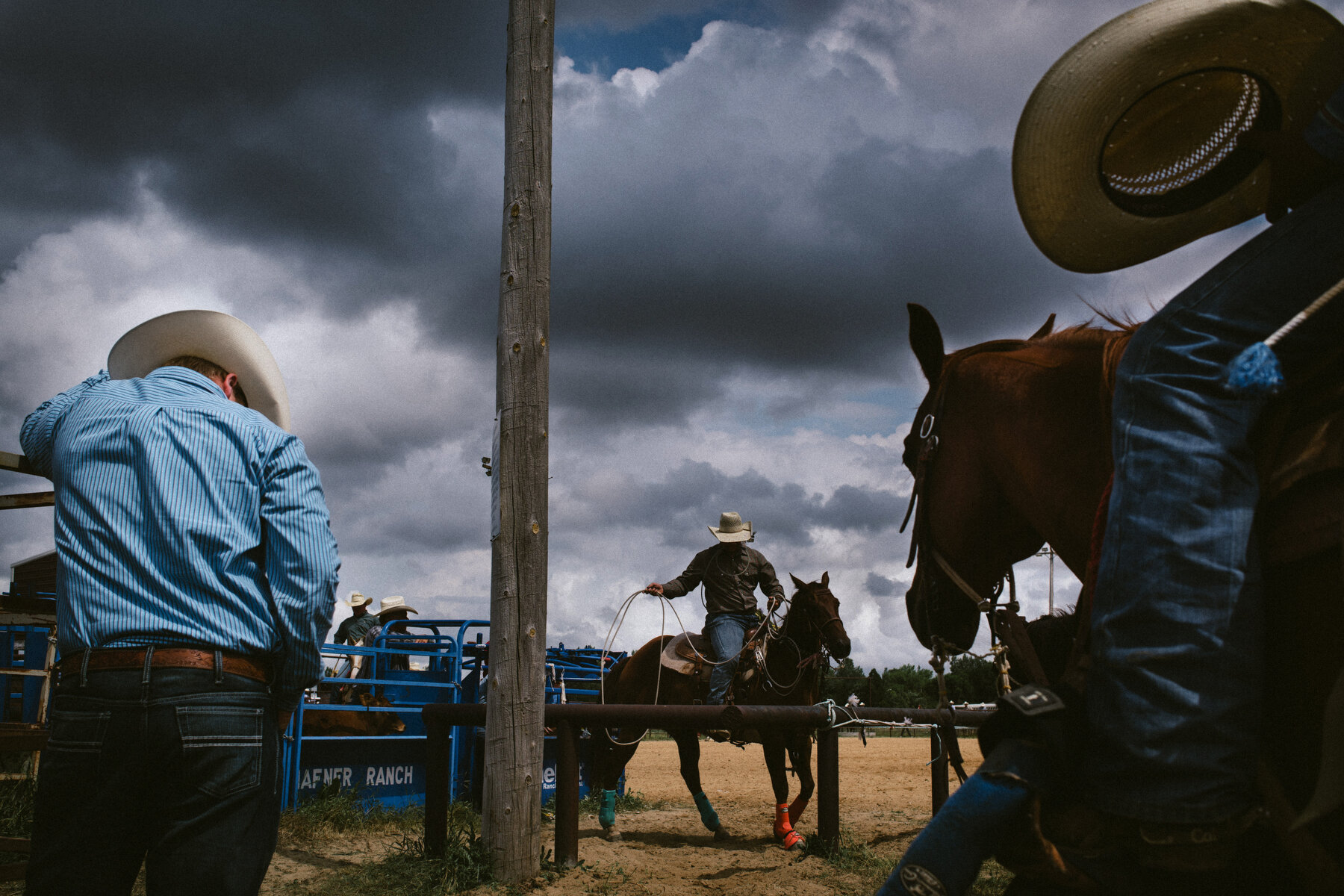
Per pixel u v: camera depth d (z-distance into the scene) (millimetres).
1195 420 1459
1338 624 1337
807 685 7738
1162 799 1372
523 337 5609
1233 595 1375
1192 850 1386
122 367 2879
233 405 2445
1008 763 1475
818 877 5781
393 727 8508
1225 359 1488
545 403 5613
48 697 7238
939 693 2363
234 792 2156
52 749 2146
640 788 12102
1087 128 1765
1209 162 1906
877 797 10812
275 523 2301
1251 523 1400
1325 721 1259
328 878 5445
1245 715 1352
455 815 7688
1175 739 1361
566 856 5539
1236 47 1729
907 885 1460
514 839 5234
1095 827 1521
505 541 5453
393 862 5516
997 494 2197
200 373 2666
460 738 8867
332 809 7156
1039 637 2775
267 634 2270
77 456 2320
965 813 1466
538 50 5852
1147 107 1813
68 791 2109
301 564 2281
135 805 2137
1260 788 1381
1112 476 1691
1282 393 1440
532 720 5359
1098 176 1822
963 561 2266
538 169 5758
